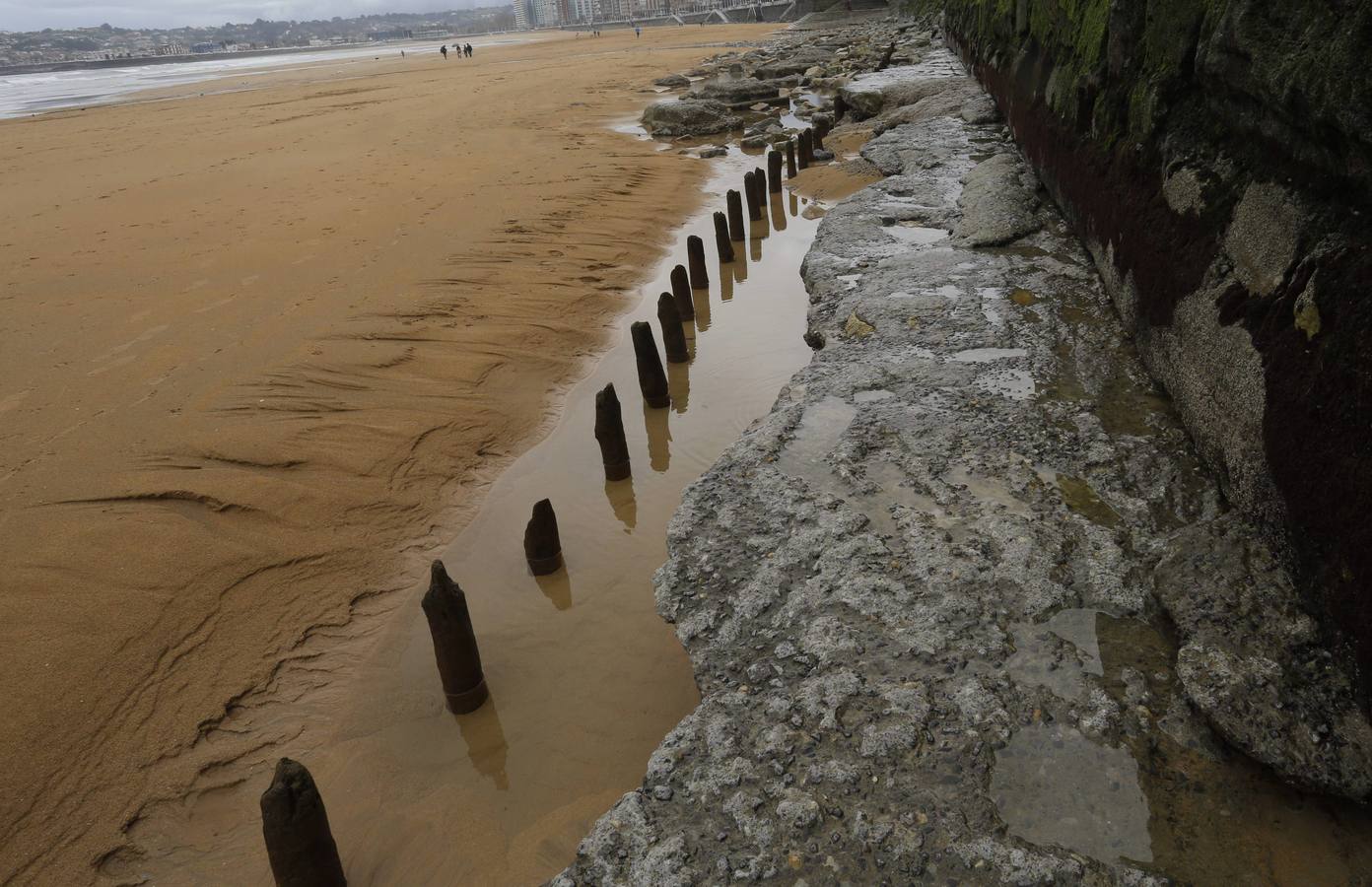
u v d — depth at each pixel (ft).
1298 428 12.18
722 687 13.24
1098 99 27.30
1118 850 10.03
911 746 11.50
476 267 39.83
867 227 35.91
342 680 17.90
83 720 15.88
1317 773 10.21
